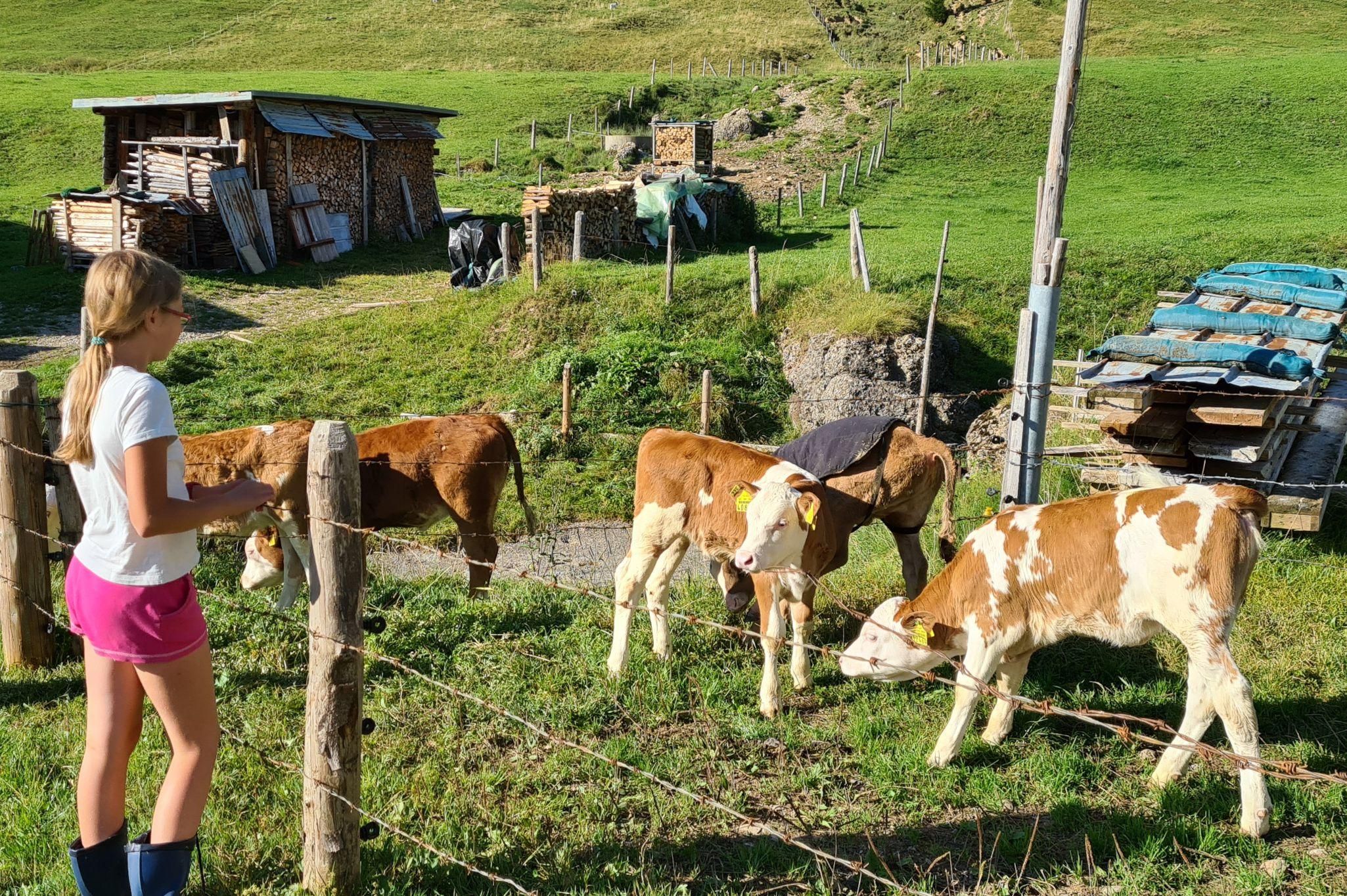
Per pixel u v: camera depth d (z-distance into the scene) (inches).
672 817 191.9
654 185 1106.7
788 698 246.7
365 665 258.5
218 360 695.1
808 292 740.7
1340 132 1503.4
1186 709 207.9
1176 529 198.8
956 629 226.1
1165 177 1370.6
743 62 2674.7
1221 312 388.2
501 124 1845.5
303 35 2832.2
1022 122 1610.5
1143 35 2613.2
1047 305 297.1
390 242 1199.6
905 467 287.7
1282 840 184.9
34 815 186.7
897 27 3152.1
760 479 256.8
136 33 2800.2
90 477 138.3
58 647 268.1
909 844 185.8
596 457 559.2
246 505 143.3
